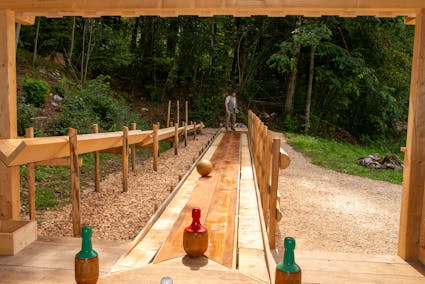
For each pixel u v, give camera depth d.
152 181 7.92
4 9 3.88
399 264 3.63
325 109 27.48
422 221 3.66
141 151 12.74
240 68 29.47
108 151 7.61
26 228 3.65
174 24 27.22
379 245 5.32
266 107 28.38
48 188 7.18
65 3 3.81
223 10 3.77
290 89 25.89
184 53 27.08
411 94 3.76
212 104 26.86
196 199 5.25
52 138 4.54
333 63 26.28
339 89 25.25
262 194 5.28
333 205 7.50
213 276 2.84
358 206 7.52
